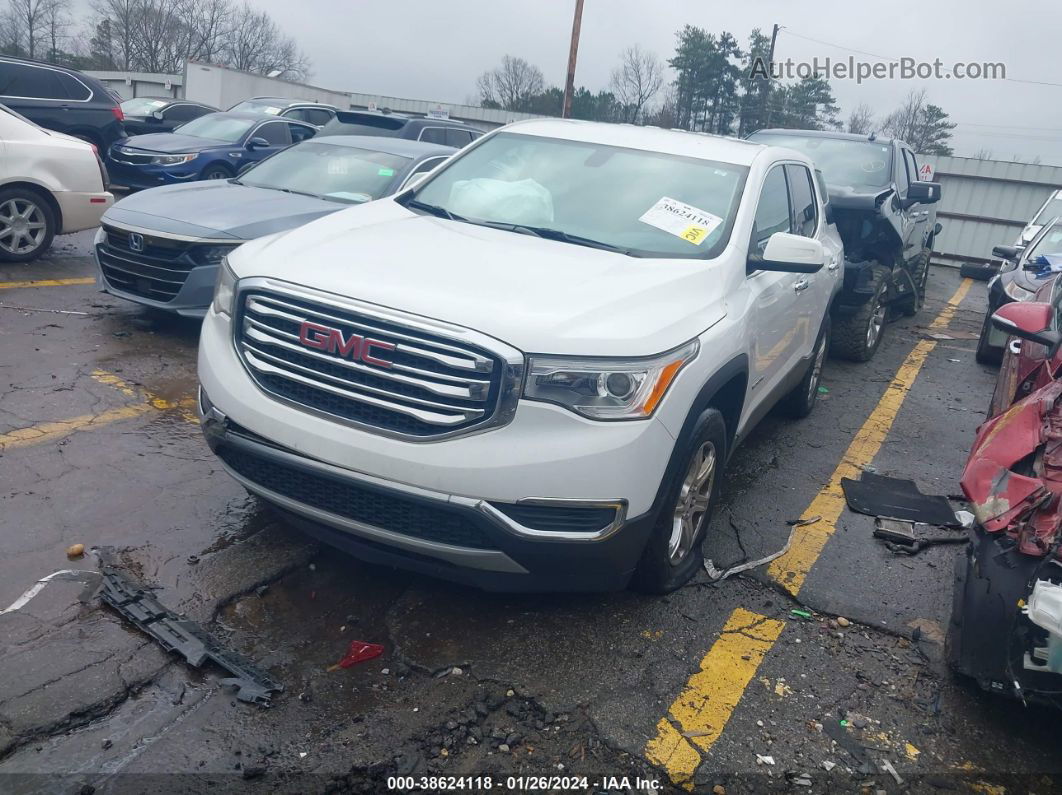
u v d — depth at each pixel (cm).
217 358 360
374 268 349
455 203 463
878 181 930
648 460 328
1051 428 313
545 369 310
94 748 275
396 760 286
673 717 320
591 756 298
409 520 323
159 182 1311
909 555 462
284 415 334
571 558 323
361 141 849
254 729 292
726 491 523
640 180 460
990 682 309
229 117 1507
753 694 338
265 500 358
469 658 339
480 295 328
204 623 341
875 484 556
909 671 362
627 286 359
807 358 597
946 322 1180
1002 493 306
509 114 3816
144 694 300
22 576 355
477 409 310
